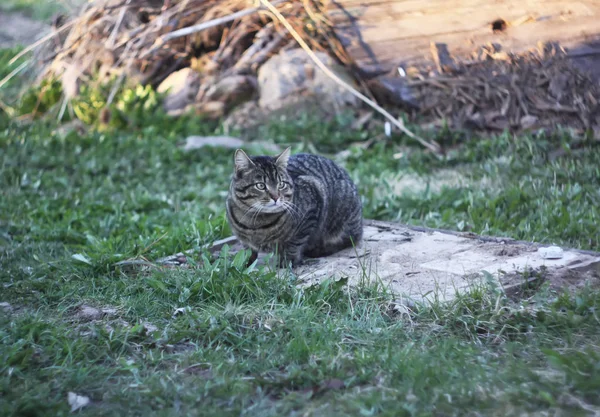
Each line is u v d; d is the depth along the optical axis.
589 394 4.94
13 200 11.15
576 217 8.98
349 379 5.27
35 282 7.43
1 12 25.69
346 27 13.58
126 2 14.73
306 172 8.36
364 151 12.49
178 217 10.23
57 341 6.00
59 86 15.92
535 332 6.02
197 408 4.98
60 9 22.25
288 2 14.23
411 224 9.53
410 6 13.48
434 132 12.57
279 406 4.98
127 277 7.59
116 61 15.40
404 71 13.10
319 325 6.09
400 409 4.76
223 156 13.05
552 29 12.49
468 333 6.11
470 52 12.87
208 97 14.58
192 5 15.03
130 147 13.53
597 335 5.93
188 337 6.10
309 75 14.04
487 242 8.26
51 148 13.73
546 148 11.30
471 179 10.94
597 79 11.92
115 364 5.74
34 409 4.98
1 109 16.22
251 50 14.68
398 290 7.00
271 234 7.93
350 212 8.48
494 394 4.98
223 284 6.86
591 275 7.21
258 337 6.00
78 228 9.98
